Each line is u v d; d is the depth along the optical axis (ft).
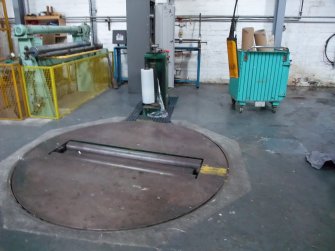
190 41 19.40
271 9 18.76
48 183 7.97
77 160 9.27
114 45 20.93
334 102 16.20
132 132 11.54
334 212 6.86
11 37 21.49
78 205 7.05
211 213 6.81
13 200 7.22
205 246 5.84
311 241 5.96
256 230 6.27
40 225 6.35
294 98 17.01
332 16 18.49
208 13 19.33
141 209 6.92
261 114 14.07
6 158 9.34
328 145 10.57
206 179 8.23
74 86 16.65
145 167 8.96
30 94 13.02
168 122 12.81
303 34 19.12
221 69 20.44
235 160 9.40
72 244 5.85
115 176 8.36
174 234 6.15
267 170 8.79
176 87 19.54
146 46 16.60
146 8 15.93
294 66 19.88
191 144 10.49
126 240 5.97
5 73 12.90
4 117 13.07
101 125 12.30
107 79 19.53
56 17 19.67
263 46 13.51
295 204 7.16
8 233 6.12
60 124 12.42
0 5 21.15
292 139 11.08
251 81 13.57
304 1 18.44
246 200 7.30
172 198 7.36
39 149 9.98
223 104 15.66
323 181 8.20
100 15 20.43
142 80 13.83
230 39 10.46
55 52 14.23
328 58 19.39
